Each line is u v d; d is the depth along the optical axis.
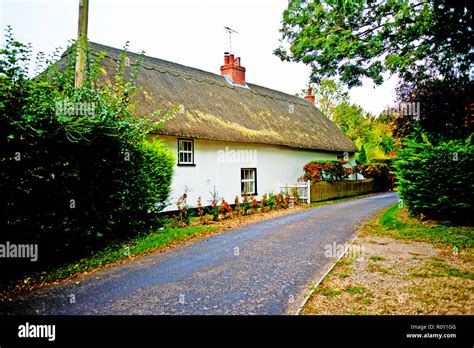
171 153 9.81
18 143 4.95
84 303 4.18
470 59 7.12
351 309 3.83
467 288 4.26
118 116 6.93
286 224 9.92
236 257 6.30
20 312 3.93
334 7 6.92
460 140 8.73
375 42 6.67
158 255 6.55
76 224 5.93
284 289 4.56
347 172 19.47
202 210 11.13
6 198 4.84
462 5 5.99
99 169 6.42
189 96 14.27
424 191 8.45
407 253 6.07
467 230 7.45
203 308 3.99
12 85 4.86
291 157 18.72
